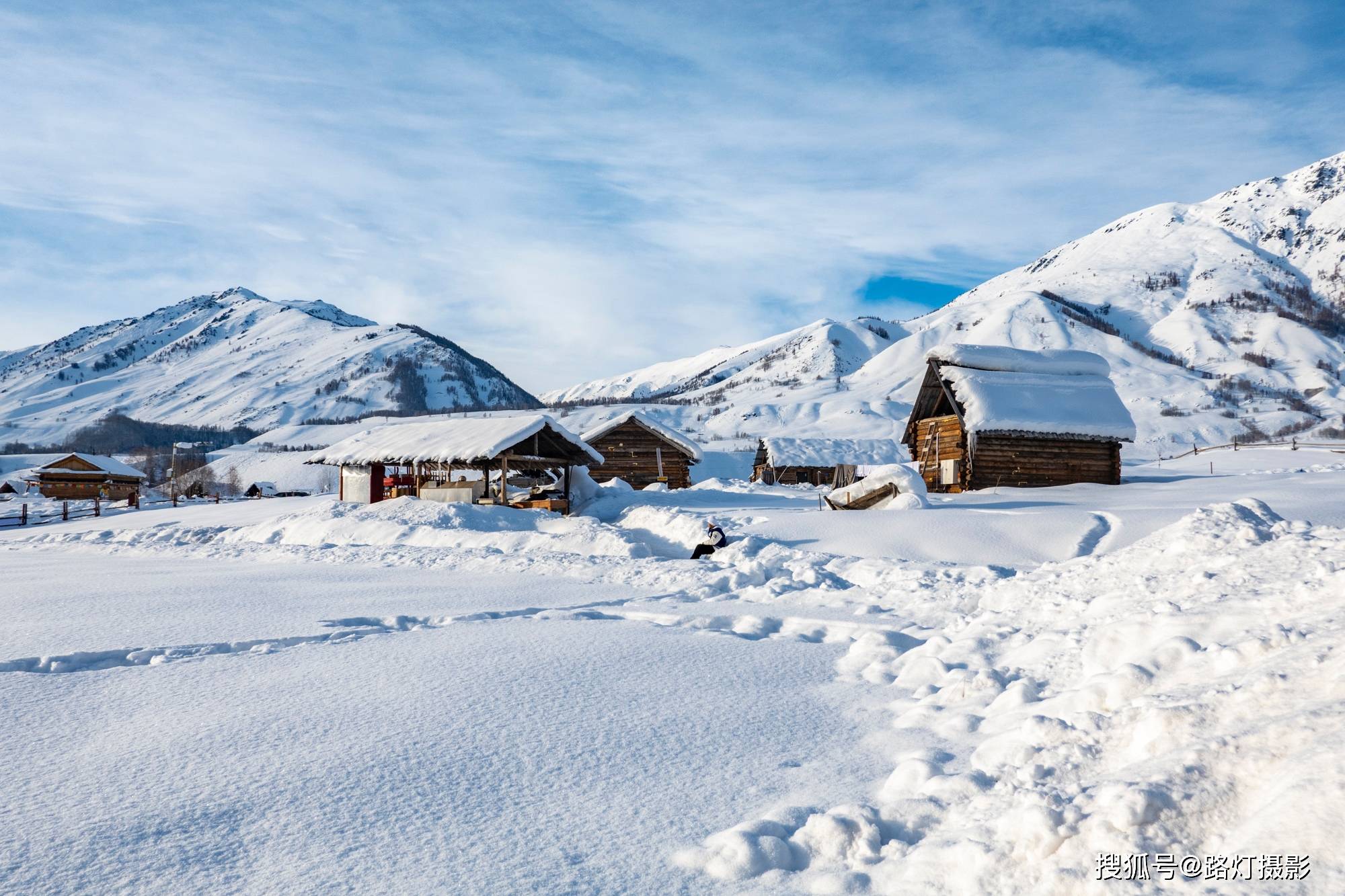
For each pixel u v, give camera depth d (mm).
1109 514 20188
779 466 61344
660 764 5031
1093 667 6004
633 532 21688
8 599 11836
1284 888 2756
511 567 16250
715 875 3637
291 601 11625
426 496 34625
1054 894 3127
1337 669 3875
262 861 3711
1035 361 36562
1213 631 5641
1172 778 3475
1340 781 3025
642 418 48562
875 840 3828
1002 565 14672
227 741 5309
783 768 5004
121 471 70938
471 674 7031
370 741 5301
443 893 3447
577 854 3840
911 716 5863
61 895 3395
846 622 9508
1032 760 4348
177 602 11477
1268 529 8820
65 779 4656
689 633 9031
